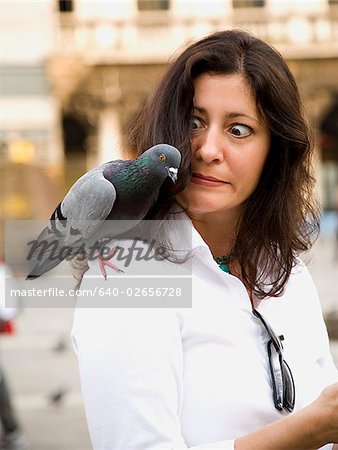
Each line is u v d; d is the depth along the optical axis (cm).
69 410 861
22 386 965
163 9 3088
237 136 248
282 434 210
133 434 214
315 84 3055
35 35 3098
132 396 215
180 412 226
